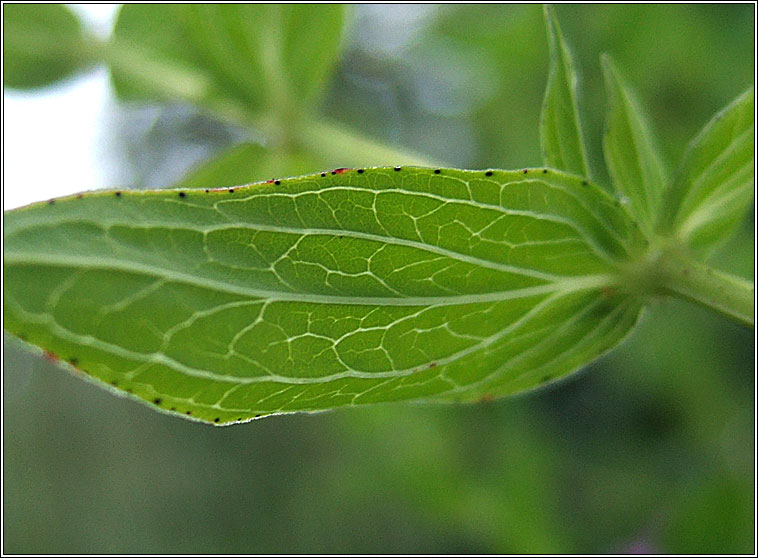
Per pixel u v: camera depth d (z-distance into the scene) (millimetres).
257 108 69
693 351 101
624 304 49
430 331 45
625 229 48
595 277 48
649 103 94
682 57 94
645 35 95
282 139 69
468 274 45
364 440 105
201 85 70
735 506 71
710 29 93
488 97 117
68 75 74
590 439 107
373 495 114
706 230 50
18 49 74
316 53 69
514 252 46
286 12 69
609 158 50
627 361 104
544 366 49
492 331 47
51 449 295
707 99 93
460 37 113
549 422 109
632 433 106
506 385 49
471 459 100
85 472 288
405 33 135
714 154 49
